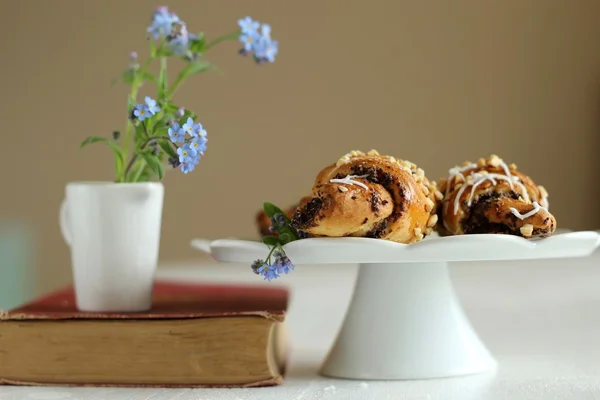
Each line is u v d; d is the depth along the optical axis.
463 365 0.95
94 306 0.99
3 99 2.87
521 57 2.74
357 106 2.80
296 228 0.89
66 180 2.88
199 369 0.91
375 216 0.88
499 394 0.89
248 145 2.84
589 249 0.91
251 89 2.84
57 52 2.87
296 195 2.83
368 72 2.80
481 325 1.18
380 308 0.96
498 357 1.02
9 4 2.86
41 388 0.92
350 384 0.92
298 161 2.83
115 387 0.92
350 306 0.98
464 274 1.64
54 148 2.88
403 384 0.92
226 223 2.86
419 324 0.95
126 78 1.01
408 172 0.93
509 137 2.75
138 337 0.91
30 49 2.87
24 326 0.92
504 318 1.22
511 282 1.51
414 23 2.77
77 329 0.92
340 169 0.92
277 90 2.83
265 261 0.88
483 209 0.95
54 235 2.88
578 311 1.25
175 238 2.86
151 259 1.00
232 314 0.91
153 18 0.98
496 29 2.74
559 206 2.76
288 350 1.06
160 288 1.12
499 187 0.96
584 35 2.72
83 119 2.87
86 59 2.87
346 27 2.80
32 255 2.88
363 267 0.97
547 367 0.97
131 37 2.86
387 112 2.79
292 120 2.83
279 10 2.83
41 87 2.87
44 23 2.86
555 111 2.74
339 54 2.80
